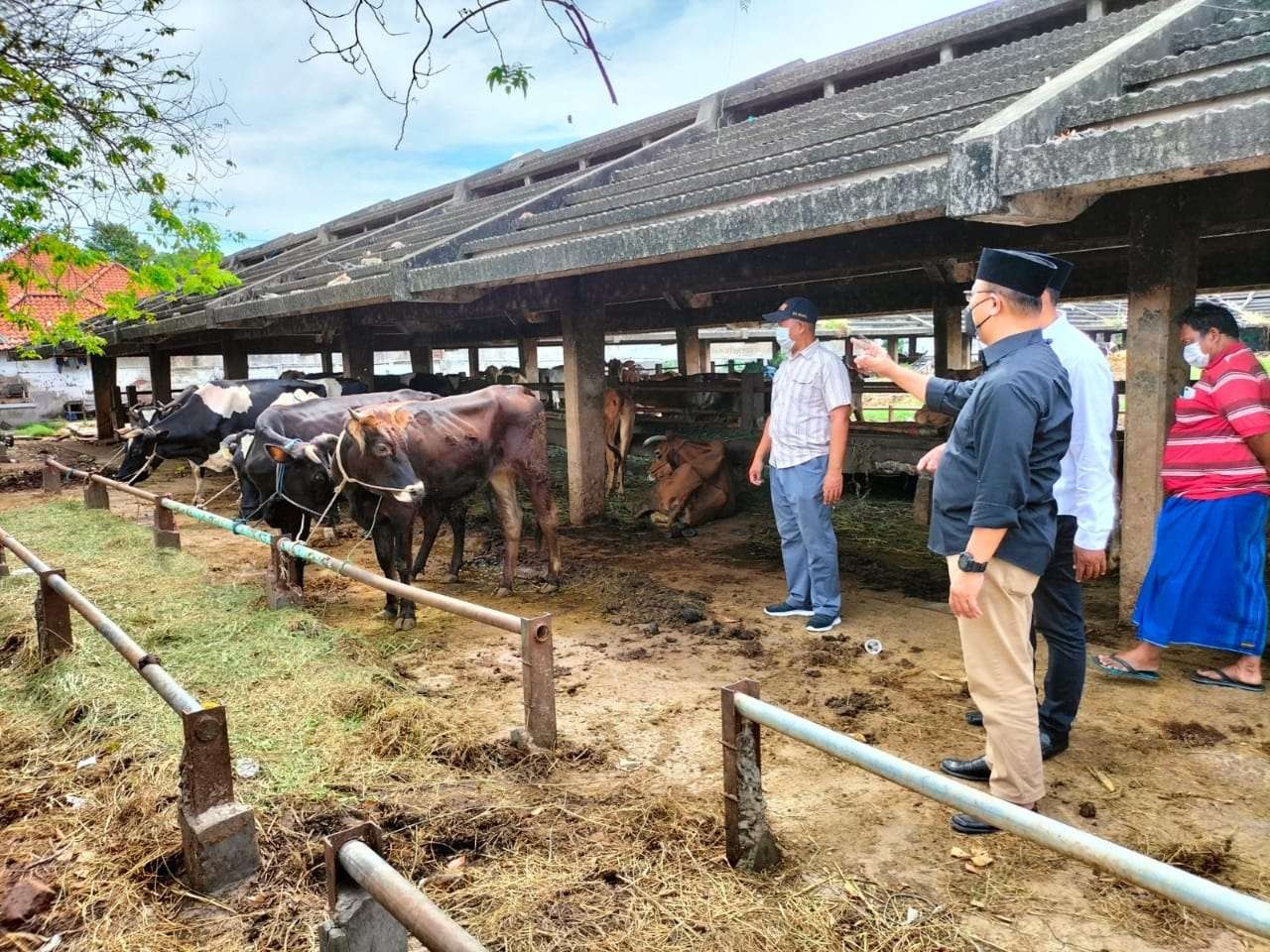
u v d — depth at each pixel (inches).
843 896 99.3
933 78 268.8
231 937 95.7
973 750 136.2
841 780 128.8
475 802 121.8
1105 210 193.0
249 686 159.9
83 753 137.9
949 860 107.1
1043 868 105.0
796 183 196.1
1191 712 146.6
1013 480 99.3
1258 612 150.9
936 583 237.8
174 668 168.4
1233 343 148.5
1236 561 149.8
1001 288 106.7
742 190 206.2
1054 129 151.9
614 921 95.1
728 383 391.5
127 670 167.9
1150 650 159.9
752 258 249.6
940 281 312.5
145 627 196.1
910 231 218.8
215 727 105.4
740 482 351.6
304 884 104.5
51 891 104.0
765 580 245.0
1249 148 117.0
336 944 74.7
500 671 177.2
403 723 144.3
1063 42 238.8
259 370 1146.0
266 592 222.8
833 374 191.3
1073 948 90.4
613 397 363.3
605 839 111.7
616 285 297.4
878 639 191.9
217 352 699.4
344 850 74.8
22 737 145.6
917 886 101.7
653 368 992.2
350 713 149.4
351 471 198.5
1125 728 141.3
